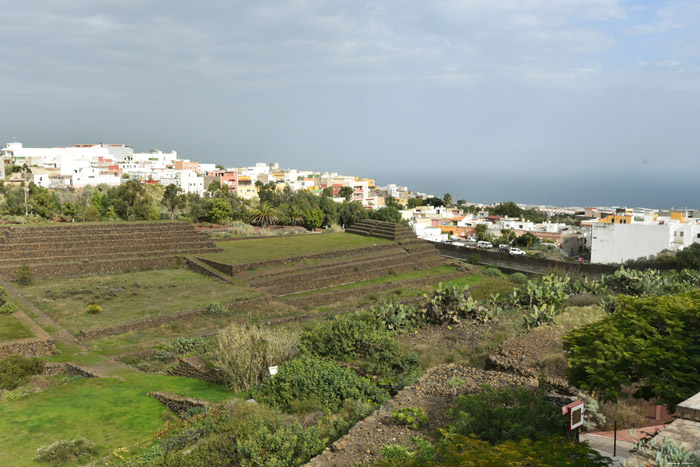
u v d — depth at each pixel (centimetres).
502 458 870
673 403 1148
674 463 636
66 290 4319
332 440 1413
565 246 10100
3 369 2509
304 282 5366
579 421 1138
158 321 3756
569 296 3756
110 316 3781
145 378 2517
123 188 8675
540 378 1633
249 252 6150
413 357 2262
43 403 2089
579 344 1387
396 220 10788
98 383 2389
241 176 14525
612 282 4072
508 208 14462
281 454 1315
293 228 10056
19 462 1571
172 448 1532
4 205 7431
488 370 1981
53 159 13925
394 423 1418
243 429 1490
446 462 949
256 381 2234
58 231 5347
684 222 8406
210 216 9050
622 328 1371
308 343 2523
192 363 2583
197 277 5112
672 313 1337
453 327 2916
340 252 6544
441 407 1516
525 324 2772
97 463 1560
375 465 1076
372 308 3055
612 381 1191
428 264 7075
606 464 902
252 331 2452
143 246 5578
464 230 11525
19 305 3834
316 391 1827
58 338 3288
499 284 5534
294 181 17975
